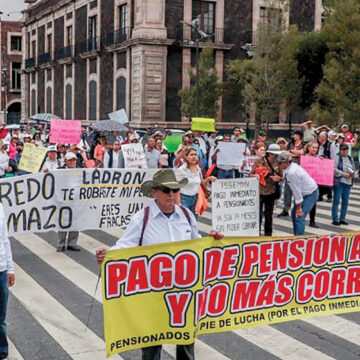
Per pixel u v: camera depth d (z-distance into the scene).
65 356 5.91
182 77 37.97
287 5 34.41
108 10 42.72
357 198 17.75
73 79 50.09
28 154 12.20
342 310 5.81
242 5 39.28
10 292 8.01
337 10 29.19
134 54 37.72
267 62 34.16
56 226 10.14
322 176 12.09
